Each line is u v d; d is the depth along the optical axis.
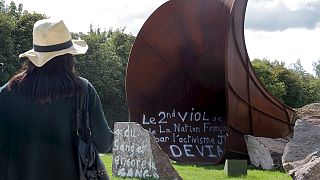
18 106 3.58
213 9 20.81
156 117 23.00
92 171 3.55
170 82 23.42
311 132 13.52
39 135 3.54
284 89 65.69
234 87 19.81
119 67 59.59
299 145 13.27
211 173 16.98
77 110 3.60
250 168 19.61
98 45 57.97
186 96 23.77
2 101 3.60
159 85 23.11
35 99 3.54
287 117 24.56
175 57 23.05
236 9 19.39
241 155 20.55
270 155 19.38
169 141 22.67
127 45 69.06
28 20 51.31
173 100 23.52
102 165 3.63
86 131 3.60
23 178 3.53
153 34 22.03
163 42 22.44
